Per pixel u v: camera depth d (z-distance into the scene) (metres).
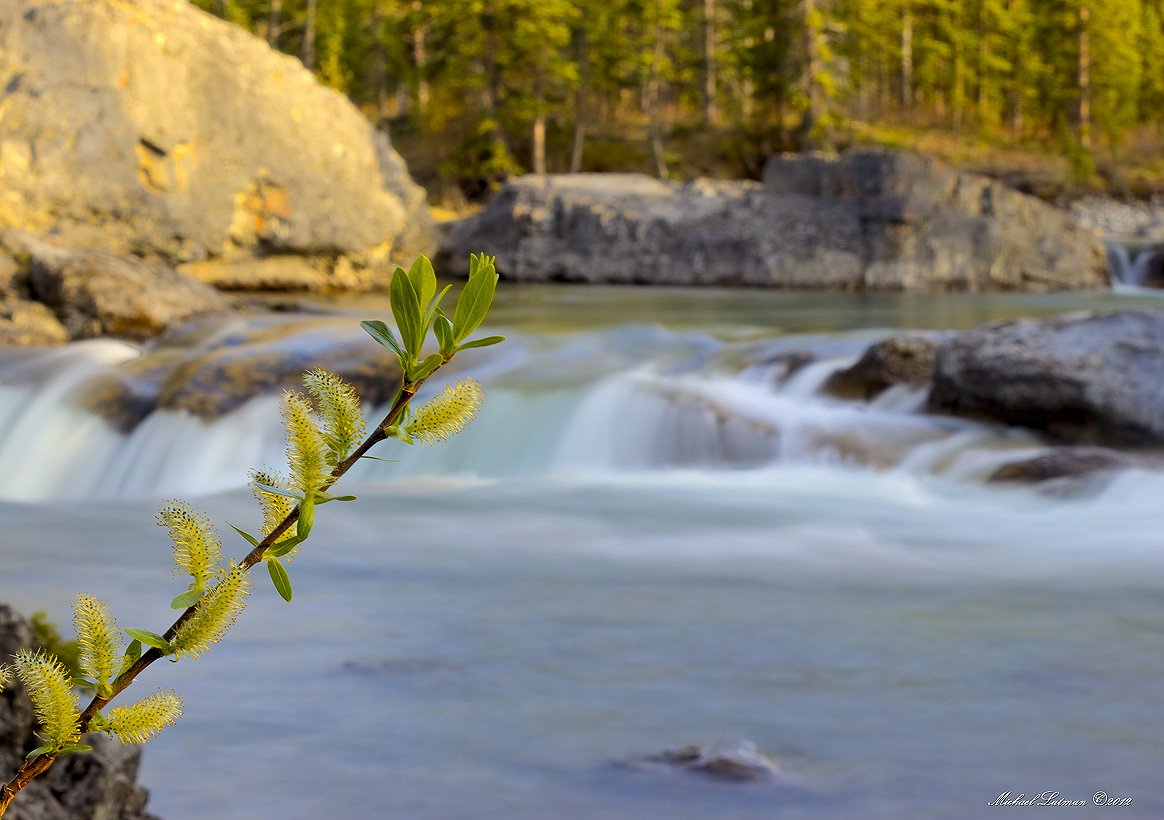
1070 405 10.33
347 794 4.05
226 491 10.51
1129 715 4.83
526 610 6.30
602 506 9.13
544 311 20.84
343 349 12.49
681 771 4.23
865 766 4.32
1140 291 28.41
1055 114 65.75
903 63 69.38
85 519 8.87
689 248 28.77
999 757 4.41
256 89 21.50
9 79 19.05
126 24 20.03
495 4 49.50
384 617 6.11
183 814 3.89
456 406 0.97
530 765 4.29
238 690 4.97
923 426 10.85
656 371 13.00
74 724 1.02
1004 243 28.19
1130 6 63.94
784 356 13.06
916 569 7.27
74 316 14.48
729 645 5.74
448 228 31.58
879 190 27.78
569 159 56.78
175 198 20.14
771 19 52.53
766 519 8.69
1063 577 7.05
